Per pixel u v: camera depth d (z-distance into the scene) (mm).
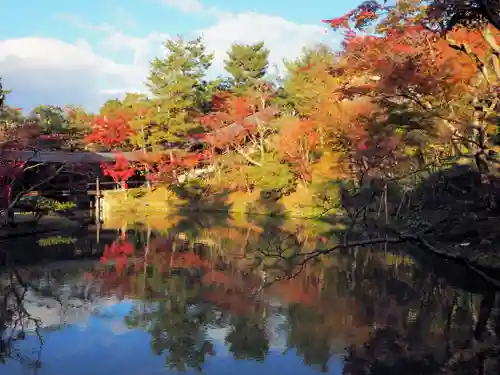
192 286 16359
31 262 20797
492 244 15602
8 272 18781
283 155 37875
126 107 52219
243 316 12969
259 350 10516
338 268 18406
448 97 15297
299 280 16750
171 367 9594
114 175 46125
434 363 9383
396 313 12633
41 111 53156
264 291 15445
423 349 10117
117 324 12445
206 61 50812
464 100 17000
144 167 49906
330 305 13633
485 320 11805
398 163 24703
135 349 10719
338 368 9422
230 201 43156
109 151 53312
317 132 36812
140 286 16500
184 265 20031
